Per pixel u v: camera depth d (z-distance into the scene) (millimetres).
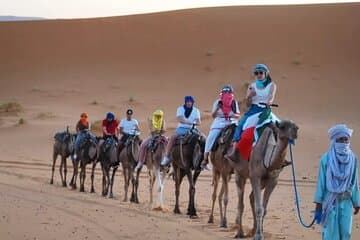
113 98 76750
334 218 12211
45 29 103250
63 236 16016
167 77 83375
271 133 15797
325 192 12398
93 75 87375
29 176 37688
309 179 35312
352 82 76312
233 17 99000
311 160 41938
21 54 96938
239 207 17219
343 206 12250
